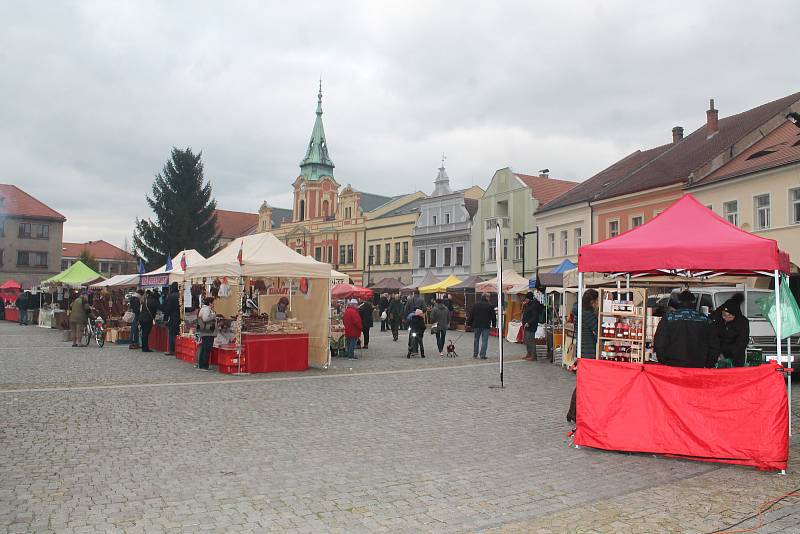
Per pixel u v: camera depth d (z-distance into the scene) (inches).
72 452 298.5
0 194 3019.2
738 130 1348.4
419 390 506.6
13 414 388.2
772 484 262.7
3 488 243.1
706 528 211.0
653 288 832.3
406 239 2546.8
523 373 628.7
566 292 701.3
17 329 1353.3
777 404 286.4
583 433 319.6
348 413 405.4
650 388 312.2
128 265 3907.5
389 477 263.7
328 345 668.7
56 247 3105.3
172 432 343.0
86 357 741.9
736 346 374.0
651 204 1402.6
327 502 231.3
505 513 222.8
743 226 1117.7
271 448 311.0
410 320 796.6
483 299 785.6
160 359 730.2
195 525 206.4
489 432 354.0
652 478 269.3
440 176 2404.0
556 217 1790.1
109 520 209.8
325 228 2979.8
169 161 2600.9
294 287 870.4
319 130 3245.6
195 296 799.7
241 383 538.0
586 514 223.0
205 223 2620.6
